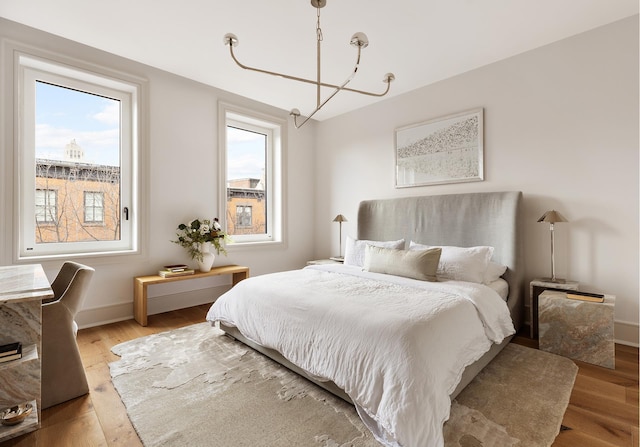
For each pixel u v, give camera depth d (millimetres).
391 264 2707
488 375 2014
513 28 2520
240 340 2480
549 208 2775
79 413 1640
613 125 2471
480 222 3031
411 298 1993
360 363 1533
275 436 1465
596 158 2547
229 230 4094
